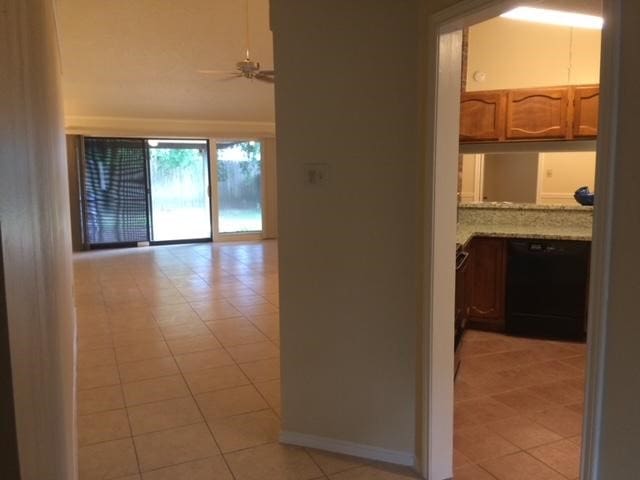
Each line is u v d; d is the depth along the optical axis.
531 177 5.89
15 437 0.44
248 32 5.10
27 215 0.69
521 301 4.16
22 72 0.80
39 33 1.45
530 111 4.51
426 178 2.07
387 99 2.17
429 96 2.01
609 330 1.21
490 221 4.75
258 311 4.92
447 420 2.23
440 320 2.14
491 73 5.45
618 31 1.14
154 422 2.75
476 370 3.47
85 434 2.62
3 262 0.43
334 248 2.35
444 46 1.96
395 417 2.34
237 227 10.00
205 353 3.79
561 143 4.71
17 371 0.49
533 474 2.29
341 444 2.45
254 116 8.83
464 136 4.65
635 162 1.12
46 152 1.41
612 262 1.19
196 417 2.80
